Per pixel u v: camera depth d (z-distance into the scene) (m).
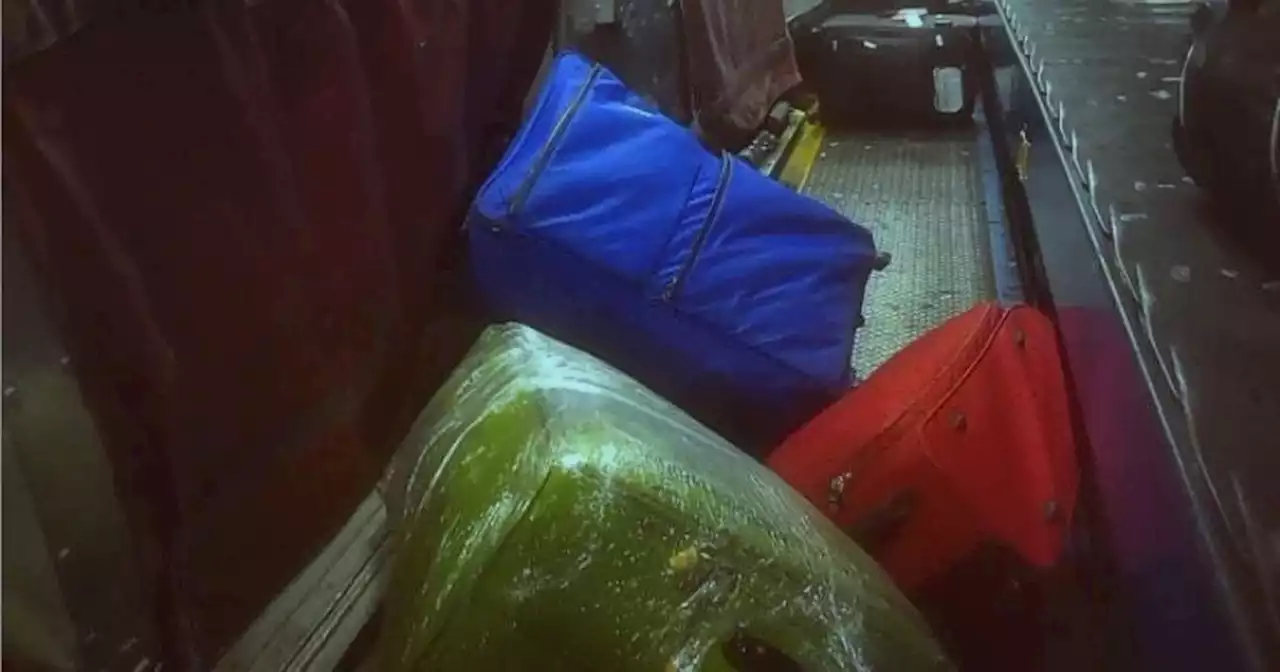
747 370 1.29
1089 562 1.01
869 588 0.82
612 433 0.77
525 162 1.28
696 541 0.71
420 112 1.23
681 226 1.29
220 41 0.84
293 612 0.99
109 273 0.74
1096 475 0.99
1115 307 0.92
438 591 0.71
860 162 2.67
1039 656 1.02
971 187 2.43
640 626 0.69
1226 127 0.95
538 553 0.70
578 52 1.75
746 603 0.72
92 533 0.72
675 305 1.26
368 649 1.00
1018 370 1.15
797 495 0.94
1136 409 0.83
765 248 1.33
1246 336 0.85
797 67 2.85
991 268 1.98
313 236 1.00
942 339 1.21
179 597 0.85
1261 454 0.71
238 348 0.90
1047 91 1.61
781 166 2.50
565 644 0.69
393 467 1.06
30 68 0.66
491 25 1.45
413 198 1.25
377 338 1.18
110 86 0.73
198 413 0.85
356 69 1.06
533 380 0.89
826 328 1.34
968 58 2.87
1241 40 0.95
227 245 0.86
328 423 1.07
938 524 1.04
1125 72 1.69
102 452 0.73
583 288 1.25
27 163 0.66
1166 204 1.12
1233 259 0.98
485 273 1.26
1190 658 0.67
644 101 1.56
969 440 1.07
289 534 1.02
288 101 0.94
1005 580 1.02
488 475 0.77
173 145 0.79
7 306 0.64
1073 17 2.09
